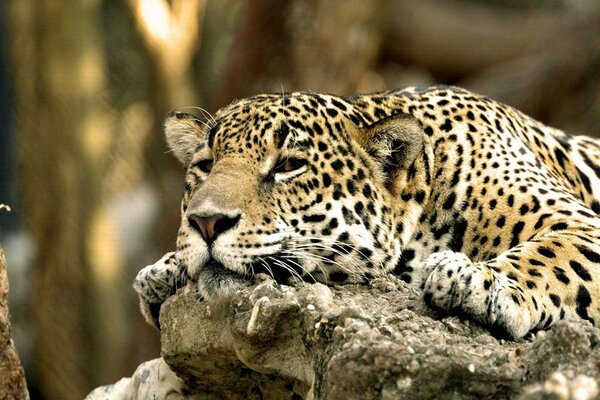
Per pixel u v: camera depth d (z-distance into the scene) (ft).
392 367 27.71
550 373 27.58
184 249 34.63
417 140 37.55
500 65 108.06
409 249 38.19
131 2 114.01
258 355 31.99
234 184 34.99
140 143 125.70
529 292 33.24
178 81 115.96
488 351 28.45
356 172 37.19
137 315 94.07
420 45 108.88
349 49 90.07
